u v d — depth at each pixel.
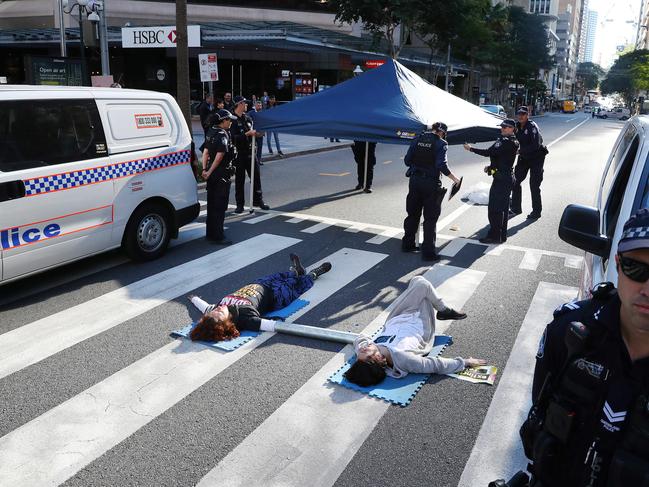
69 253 6.10
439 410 3.99
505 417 3.92
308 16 38.09
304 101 9.45
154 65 34.25
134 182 6.75
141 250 7.06
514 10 65.44
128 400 4.07
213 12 35.66
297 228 9.02
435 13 25.91
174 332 5.12
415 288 4.95
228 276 6.73
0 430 3.70
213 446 3.55
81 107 6.18
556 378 1.59
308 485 3.22
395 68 9.18
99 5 15.18
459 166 16.88
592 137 31.06
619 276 1.42
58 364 4.58
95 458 3.43
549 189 13.16
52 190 5.81
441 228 9.30
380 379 4.28
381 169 15.91
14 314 5.54
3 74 35.22
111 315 5.54
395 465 3.41
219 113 7.80
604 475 1.50
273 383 4.32
